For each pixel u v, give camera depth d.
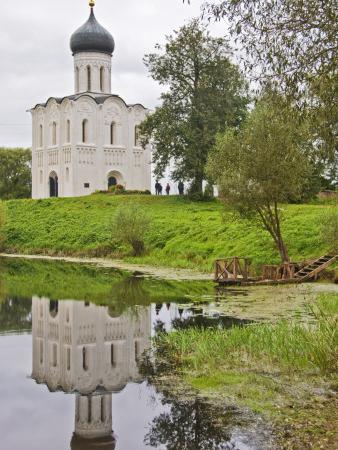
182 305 22.70
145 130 58.91
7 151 103.31
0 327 19.69
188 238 42.19
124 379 13.51
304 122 13.19
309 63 12.20
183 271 35.38
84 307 23.41
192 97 57.62
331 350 13.01
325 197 50.16
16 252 53.53
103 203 59.78
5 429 10.73
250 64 13.12
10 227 58.56
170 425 10.73
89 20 79.19
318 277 28.95
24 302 24.81
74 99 75.62
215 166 29.31
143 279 31.86
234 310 20.98
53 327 19.61
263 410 10.93
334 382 12.30
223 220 30.72
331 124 12.88
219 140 29.61
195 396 11.91
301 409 10.88
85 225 53.88
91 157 76.69
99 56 79.19
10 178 103.44
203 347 14.73
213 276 32.25
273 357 13.97
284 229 35.62
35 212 61.47
